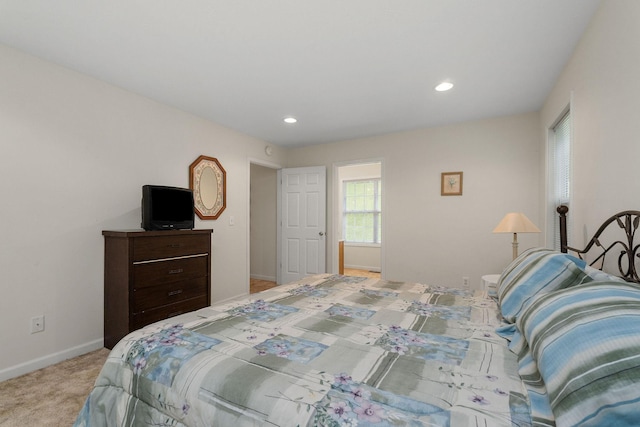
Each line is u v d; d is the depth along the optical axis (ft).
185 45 6.97
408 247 13.51
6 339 6.88
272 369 3.23
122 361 3.90
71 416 5.56
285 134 14.21
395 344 3.87
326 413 2.56
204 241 10.30
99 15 5.90
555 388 2.42
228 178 13.11
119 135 9.08
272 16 5.97
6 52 6.89
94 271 8.44
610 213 5.34
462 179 12.48
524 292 4.42
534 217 11.31
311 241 15.98
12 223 6.98
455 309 5.37
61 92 7.80
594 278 3.80
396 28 6.35
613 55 5.13
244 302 5.80
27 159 7.20
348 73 8.31
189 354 3.61
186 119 11.23
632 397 1.98
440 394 2.76
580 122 6.74
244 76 8.48
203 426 3.01
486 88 9.23
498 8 5.74
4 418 5.49
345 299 6.02
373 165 21.61
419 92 9.53
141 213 9.59
